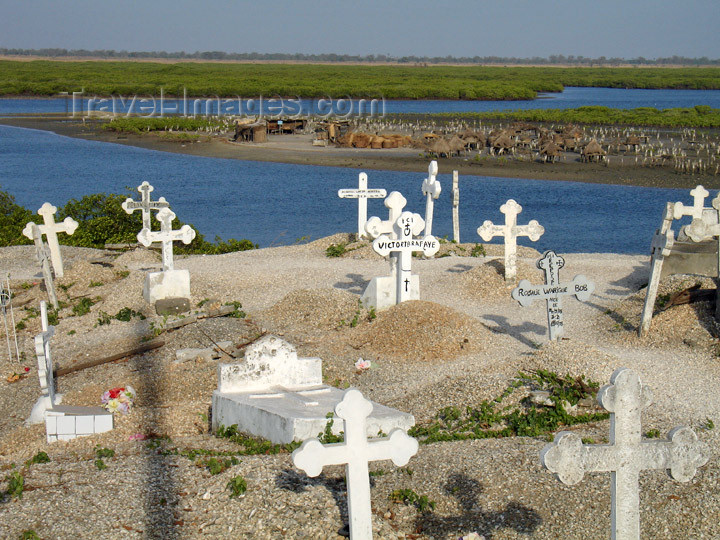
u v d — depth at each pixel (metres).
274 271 21.36
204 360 14.61
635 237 37.06
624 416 6.77
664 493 8.59
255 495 8.28
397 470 9.27
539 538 7.92
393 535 7.86
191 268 22.08
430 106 128.50
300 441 9.52
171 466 9.20
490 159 63.47
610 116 93.69
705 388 12.27
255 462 9.01
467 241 35.81
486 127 86.69
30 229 18.78
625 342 15.35
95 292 19.97
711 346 14.41
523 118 97.75
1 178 56.59
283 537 7.67
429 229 24.72
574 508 8.29
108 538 7.68
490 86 151.50
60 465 9.48
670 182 52.28
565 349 12.77
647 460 6.86
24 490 8.69
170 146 74.75
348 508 7.63
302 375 11.46
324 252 24.58
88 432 11.02
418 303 15.70
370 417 10.05
